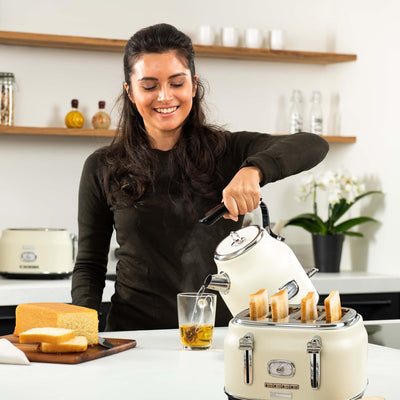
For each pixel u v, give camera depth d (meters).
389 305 3.54
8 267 3.26
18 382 1.29
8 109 3.45
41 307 1.66
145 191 2.04
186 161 2.04
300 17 4.09
